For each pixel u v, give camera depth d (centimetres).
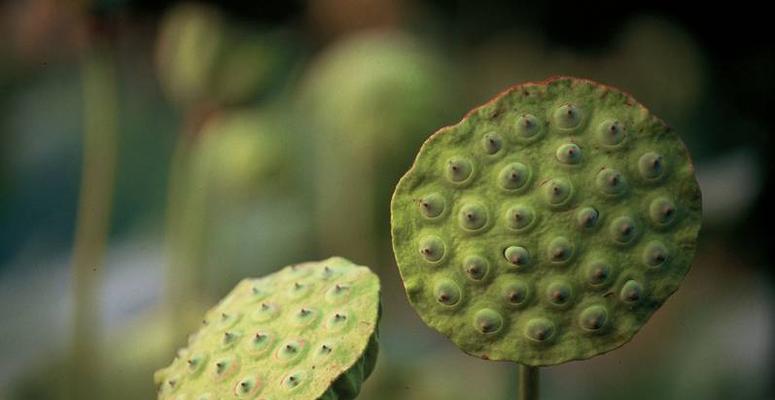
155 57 223
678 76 188
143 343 174
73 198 263
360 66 175
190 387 89
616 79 195
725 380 193
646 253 88
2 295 234
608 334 88
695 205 88
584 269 88
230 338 90
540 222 88
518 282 88
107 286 214
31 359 193
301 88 198
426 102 176
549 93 88
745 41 179
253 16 183
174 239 184
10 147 262
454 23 206
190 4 181
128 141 259
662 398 199
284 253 207
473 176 88
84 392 157
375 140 173
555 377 206
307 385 86
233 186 193
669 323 205
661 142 88
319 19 199
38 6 189
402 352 188
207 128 186
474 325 88
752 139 190
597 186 88
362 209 178
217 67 182
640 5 183
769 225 188
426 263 88
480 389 178
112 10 160
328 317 88
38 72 253
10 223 260
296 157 197
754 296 197
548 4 192
